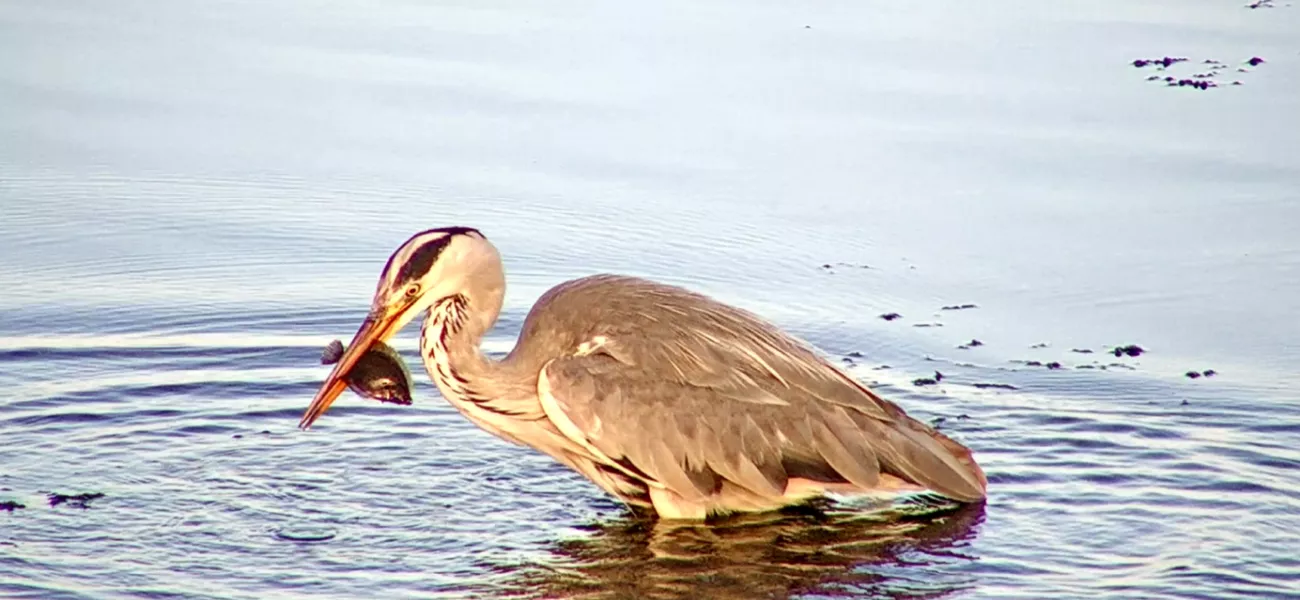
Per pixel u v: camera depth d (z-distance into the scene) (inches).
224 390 545.3
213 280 624.4
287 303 607.5
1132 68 828.6
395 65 816.3
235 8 908.6
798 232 665.6
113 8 902.4
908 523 458.3
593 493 482.6
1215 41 871.1
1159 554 431.5
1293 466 489.7
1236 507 461.1
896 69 824.3
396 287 474.0
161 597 398.9
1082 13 928.9
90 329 583.8
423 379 573.6
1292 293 617.9
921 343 583.5
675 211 678.5
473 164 717.3
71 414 520.1
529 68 815.1
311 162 717.9
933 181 709.3
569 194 690.8
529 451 512.1
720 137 743.7
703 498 464.8
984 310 608.7
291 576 414.3
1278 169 715.4
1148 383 551.2
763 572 423.2
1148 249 653.9
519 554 434.3
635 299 482.6
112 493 463.2
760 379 472.1
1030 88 802.8
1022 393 545.0
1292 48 857.5
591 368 467.5
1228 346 579.5
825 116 765.9
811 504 477.4
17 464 481.7
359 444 510.3
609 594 406.9
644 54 836.0
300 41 849.5
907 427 472.4
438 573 419.5
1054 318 603.2
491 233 655.8
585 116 762.2
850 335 587.5
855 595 407.8
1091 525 450.9
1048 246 658.2
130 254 641.0
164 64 815.1
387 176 704.4
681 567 426.6
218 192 692.1
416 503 467.2
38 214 671.8
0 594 396.2
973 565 426.6
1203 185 704.4
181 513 451.8
